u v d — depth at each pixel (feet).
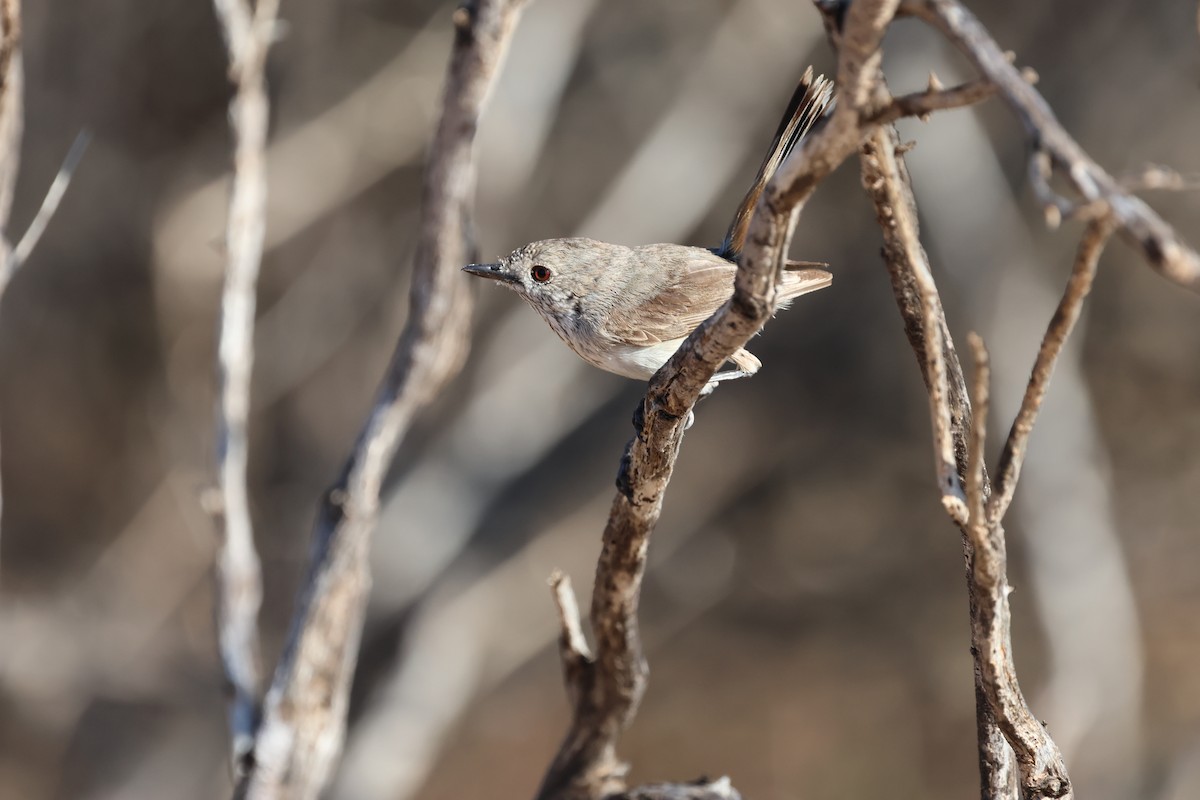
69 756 48.52
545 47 44.09
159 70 49.80
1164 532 52.75
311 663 17.93
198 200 48.78
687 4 50.44
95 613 50.78
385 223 51.29
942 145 43.37
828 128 9.77
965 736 52.65
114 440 53.26
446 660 46.70
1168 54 48.70
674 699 55.16
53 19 48.78
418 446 50.60
